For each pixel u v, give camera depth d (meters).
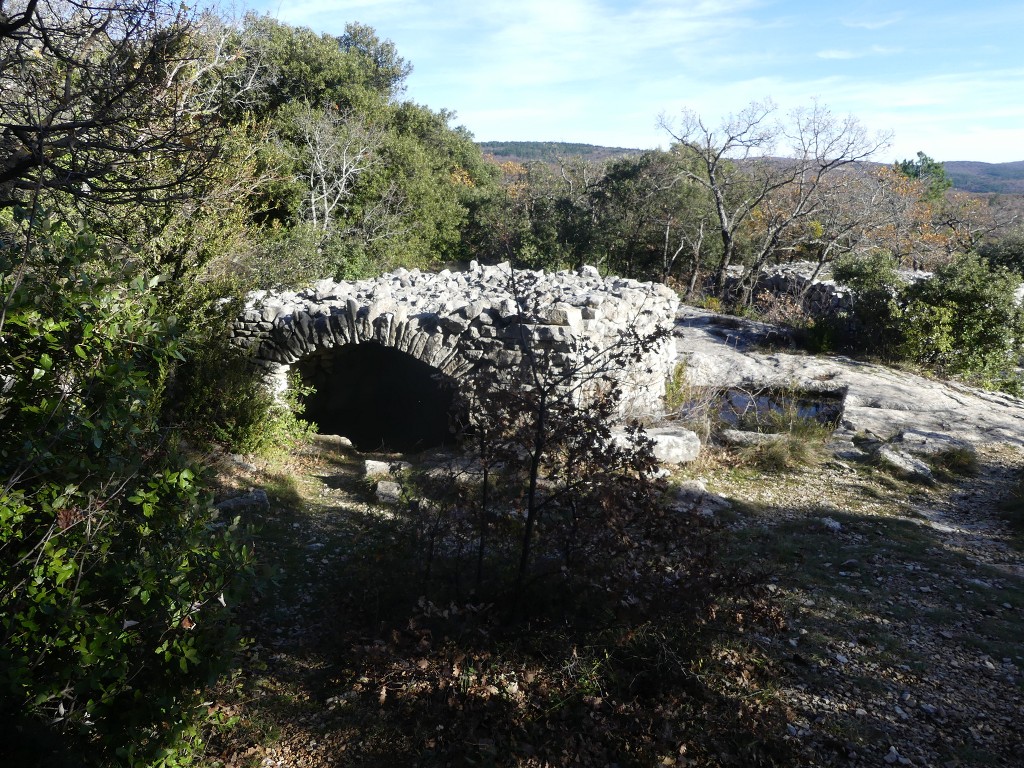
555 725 3.74
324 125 24.81
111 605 3.02
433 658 4.11
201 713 3.27
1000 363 13.67
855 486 7.69
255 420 7.89
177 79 6.09
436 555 4.94
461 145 38.22
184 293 7.74
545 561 4.60
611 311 8.26
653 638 4.11
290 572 5.50
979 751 3.60
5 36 4.42
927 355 14.06
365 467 7.84
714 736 3.68
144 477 3.15
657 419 8.83
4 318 2.70
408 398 11.52
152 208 7.12
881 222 28.25
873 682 4.17
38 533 2.85
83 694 3.03
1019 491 7.38
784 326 16.64
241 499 6.60
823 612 4.96
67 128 4.43
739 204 32.34
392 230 26.34
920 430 9.47
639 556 4.21
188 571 3.12
